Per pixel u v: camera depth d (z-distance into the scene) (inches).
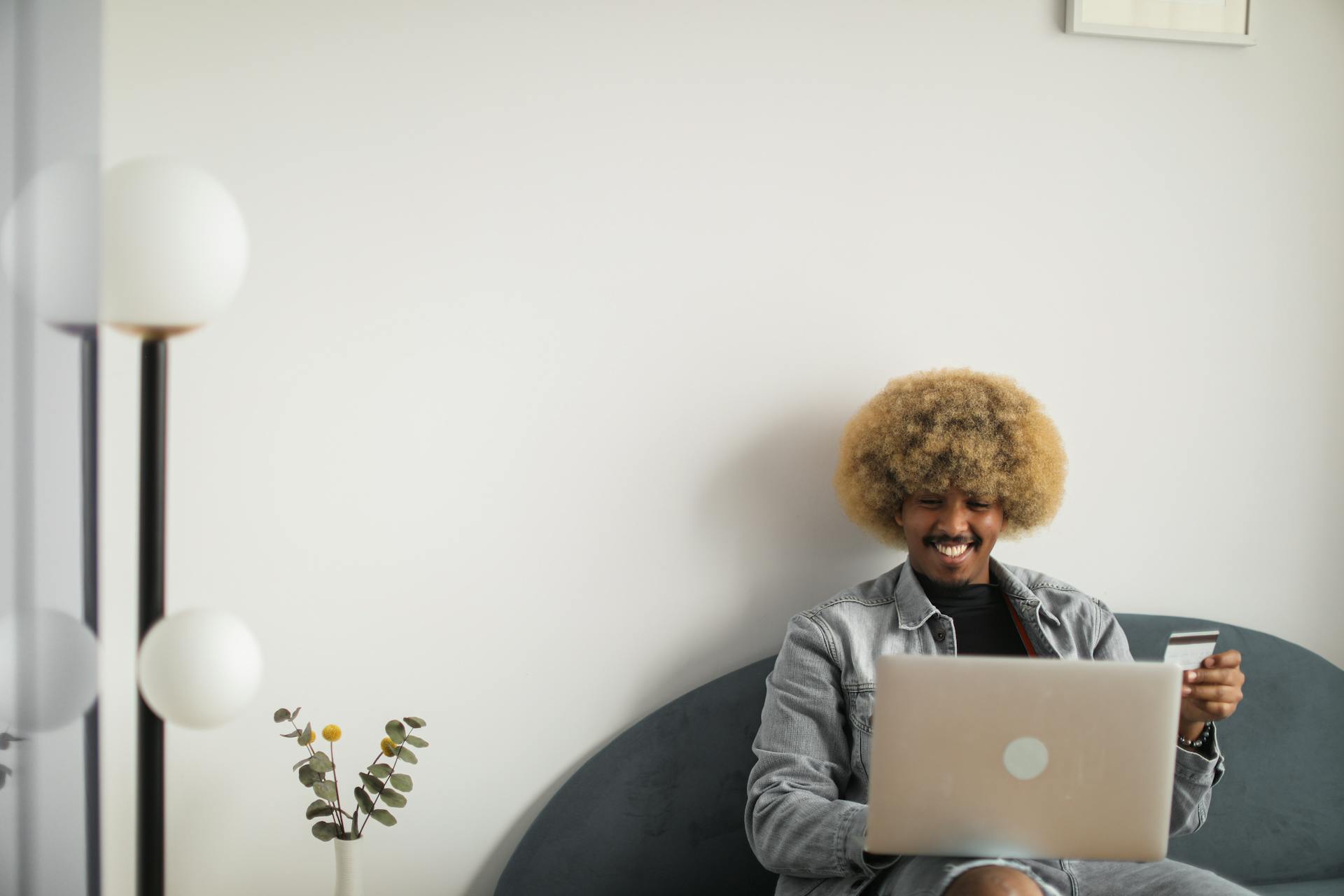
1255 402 86.6
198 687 47.9
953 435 69.7
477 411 72.9
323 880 72.3
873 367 79.6
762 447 77.9
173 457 68.6
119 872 68.4
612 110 74.1
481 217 72.4
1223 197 85.1
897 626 71.3
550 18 72.7
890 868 60.2
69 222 45.1
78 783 48.0
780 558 78.8
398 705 72.9
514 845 75.2
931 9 79.2
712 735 75.6
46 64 45.7
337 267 70.3
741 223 76.7
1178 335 84.9
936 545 71.4
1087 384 83.5
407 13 70.5
